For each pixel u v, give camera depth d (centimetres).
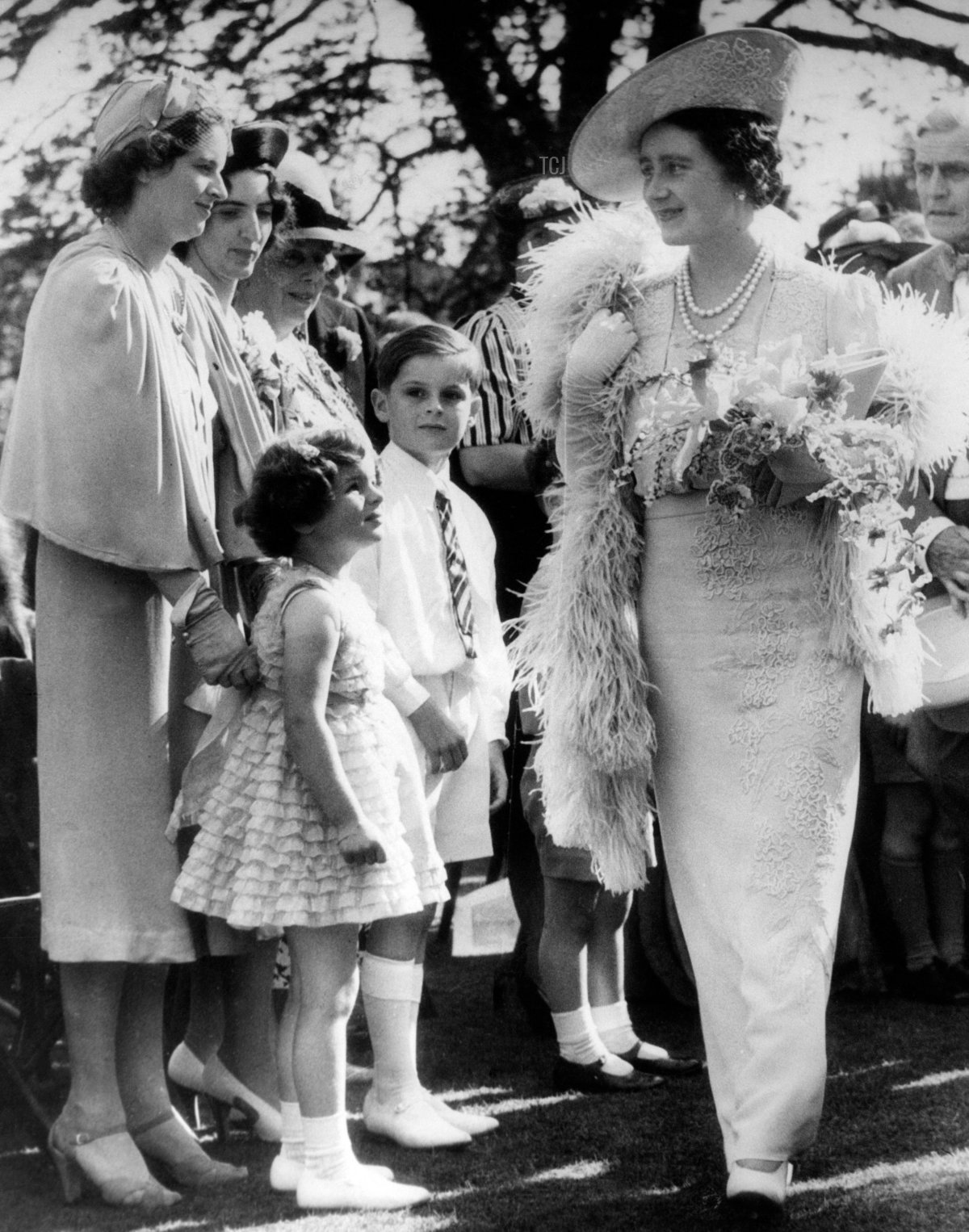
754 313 352
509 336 489
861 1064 438
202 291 381
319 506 346
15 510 344
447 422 418
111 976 347
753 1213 322
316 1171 338
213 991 389
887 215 959
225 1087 383
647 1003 517
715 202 346
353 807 335
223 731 348
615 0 1117
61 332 342
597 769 358
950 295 505
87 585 346
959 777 470
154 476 342
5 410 1159
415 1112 379
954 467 454
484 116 1144
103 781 344
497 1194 343
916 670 359
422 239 1151
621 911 436
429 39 1139
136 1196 338
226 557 375
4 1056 361
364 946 419
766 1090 329
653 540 357
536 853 486
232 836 341
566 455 365
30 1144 373
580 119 1134
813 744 343
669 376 340
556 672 361
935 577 438
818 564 346
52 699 346
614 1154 370
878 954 526
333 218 454
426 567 412
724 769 347
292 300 448
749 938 338
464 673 414
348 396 464
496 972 559
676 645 353
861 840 534
